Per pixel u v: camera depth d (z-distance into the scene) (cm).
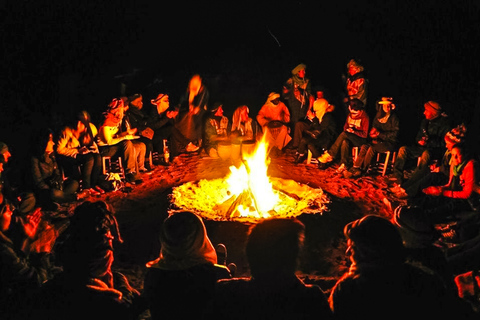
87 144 994
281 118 1204
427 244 457
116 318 410
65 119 1288
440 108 980
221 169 1088
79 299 410
